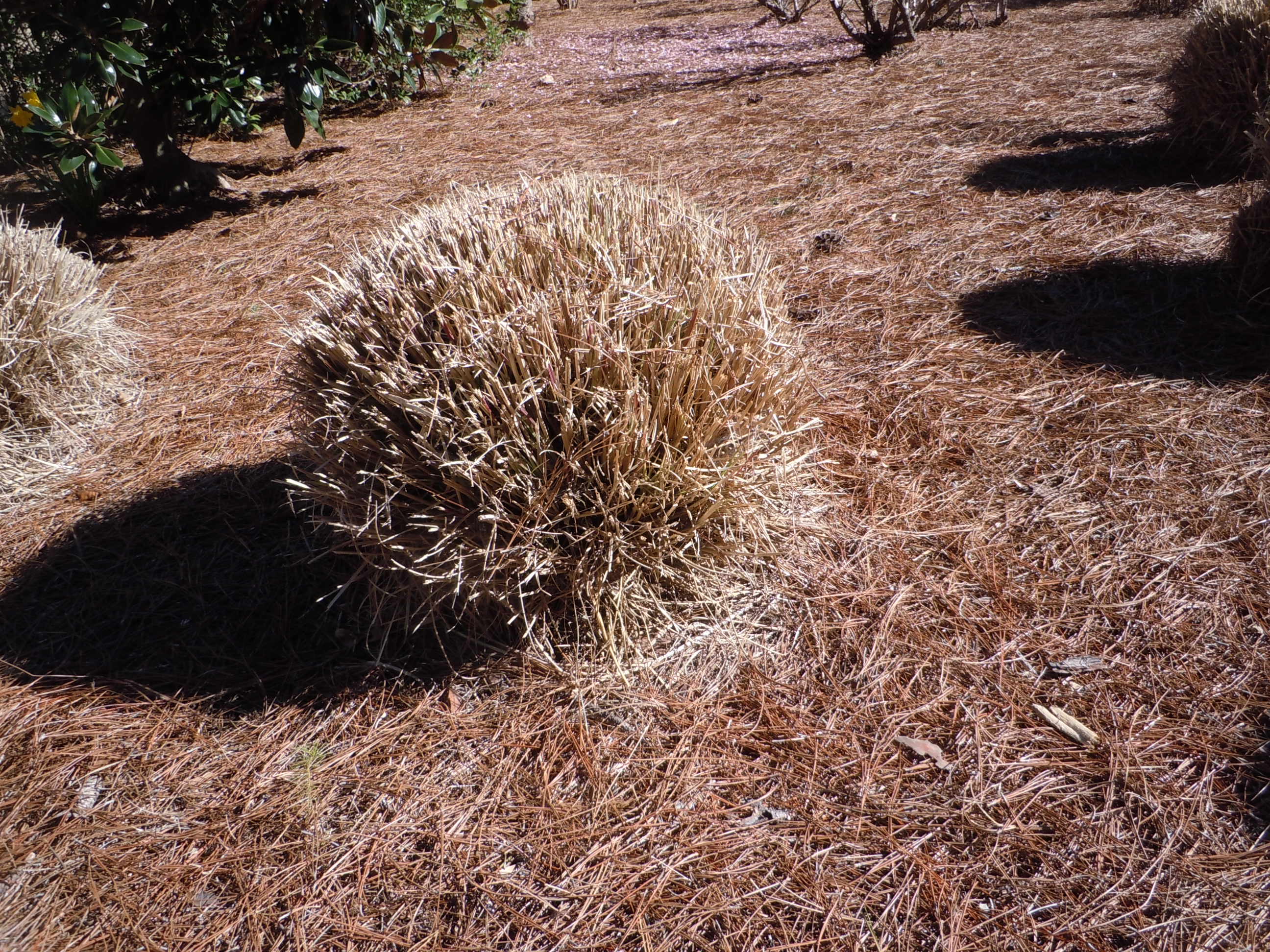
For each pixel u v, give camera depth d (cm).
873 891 180
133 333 417
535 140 697
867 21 862
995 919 173
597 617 233
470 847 195
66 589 277
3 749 225
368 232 528
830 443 315
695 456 227
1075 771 200
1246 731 204
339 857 195
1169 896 172
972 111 657
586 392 215
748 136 654
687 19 1343
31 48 645
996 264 421
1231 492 270
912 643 237
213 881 192
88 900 189
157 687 242
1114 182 496
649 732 219
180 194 616
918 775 204
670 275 239
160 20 570
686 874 187
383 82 823
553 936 176
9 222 577
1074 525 269
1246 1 479
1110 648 229
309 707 233
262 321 438
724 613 250
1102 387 326
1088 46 812
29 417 347
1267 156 371
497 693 233
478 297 223
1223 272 375
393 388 216
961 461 302
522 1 763
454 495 224
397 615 249
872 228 477
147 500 315
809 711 222
